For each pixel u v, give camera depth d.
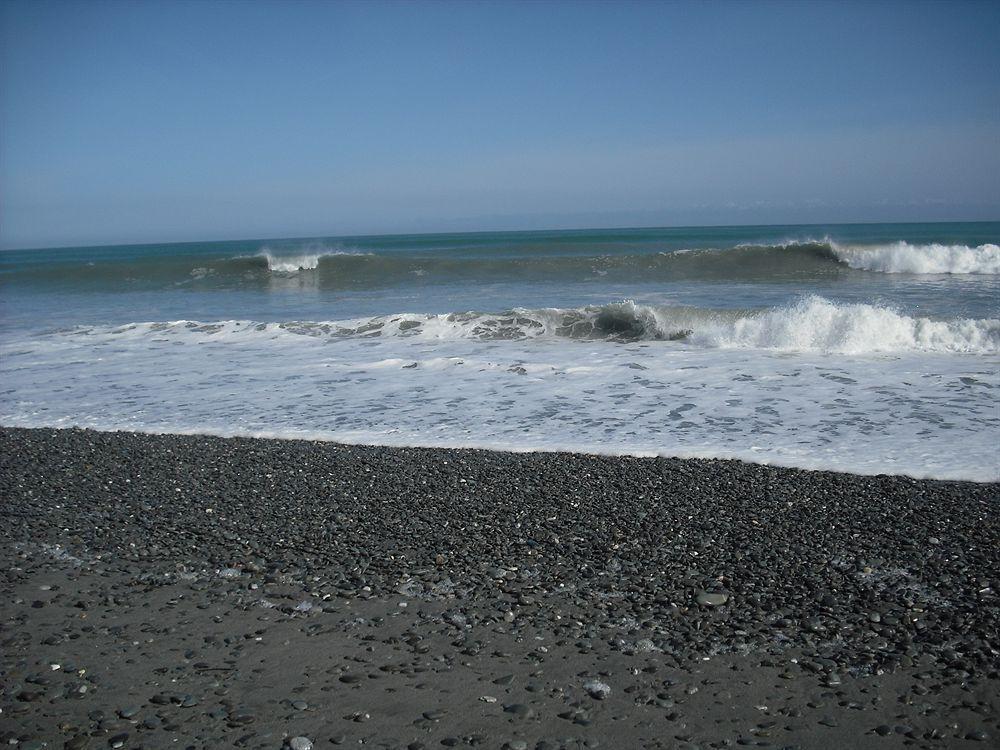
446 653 3.69
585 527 5.29
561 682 3.40
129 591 4.54
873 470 6.38
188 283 25.14
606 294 18.64
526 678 3.44
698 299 16.98
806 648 3.65
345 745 2.96
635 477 6.36
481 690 3.35
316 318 16.50
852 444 7.11
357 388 10.23
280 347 13.35
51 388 10.91
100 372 11.84
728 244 36.22
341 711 3.20
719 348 12.04
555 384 10.01
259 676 3.50
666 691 3.32
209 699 3.30
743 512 5.48
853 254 23.00
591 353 11.95
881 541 4.89
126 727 3.10
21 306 21.06
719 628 3.87
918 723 3.04
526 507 5.73
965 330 11.61
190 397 10.09
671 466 6.64
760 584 4.35
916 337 11.74
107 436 8.38
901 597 4.13
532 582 4.48
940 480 6.07
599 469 6.61
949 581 4.30
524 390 9.77
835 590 4.23
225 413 9.21
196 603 4.34
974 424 7.57
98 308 19.95
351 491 6.27
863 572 4.46
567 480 6.33
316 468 6.93
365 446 7.65
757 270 22.86
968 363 10.34
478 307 17.23
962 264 21.53
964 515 5.29
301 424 8.60
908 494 5.74
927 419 7.81
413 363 11.49
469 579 4.55
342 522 5.57
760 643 3.72
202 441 8.03
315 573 4.71
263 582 4.61
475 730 3.05
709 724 3.07
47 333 15.60
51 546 5.34
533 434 7.87
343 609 4.22
